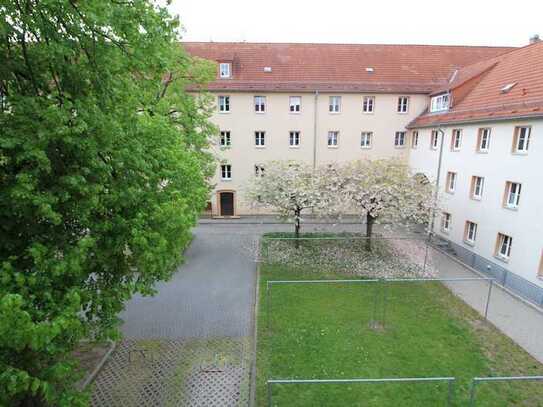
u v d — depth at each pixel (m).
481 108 18.16
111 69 6.95
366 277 15.95
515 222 15.03
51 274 5.84
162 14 7.06
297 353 10.18
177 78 16.77
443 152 21.41
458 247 19.31
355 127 26.30
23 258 6.09
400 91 25.52
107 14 5.80
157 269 7.96
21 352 5.85
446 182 20.98
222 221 26.25
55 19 6.11
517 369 9.68
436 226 21.81
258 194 18.89
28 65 6.11
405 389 8.74
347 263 17.42
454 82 24.11
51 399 5.62
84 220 6.21
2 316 4.42
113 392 8.67
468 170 18.64
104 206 6.76
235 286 14.87
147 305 13.10
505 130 15.77
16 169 5.82
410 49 28.14
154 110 12.48
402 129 26.44
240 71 26.05
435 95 23.97
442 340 10.99
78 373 6.95
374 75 26.44
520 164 14.81
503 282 15.58
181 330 11.41
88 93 6.76
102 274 7.74
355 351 10.31
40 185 5.89
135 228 6.67
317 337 11.00
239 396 8.60
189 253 18.98
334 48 28.02
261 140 26.52
